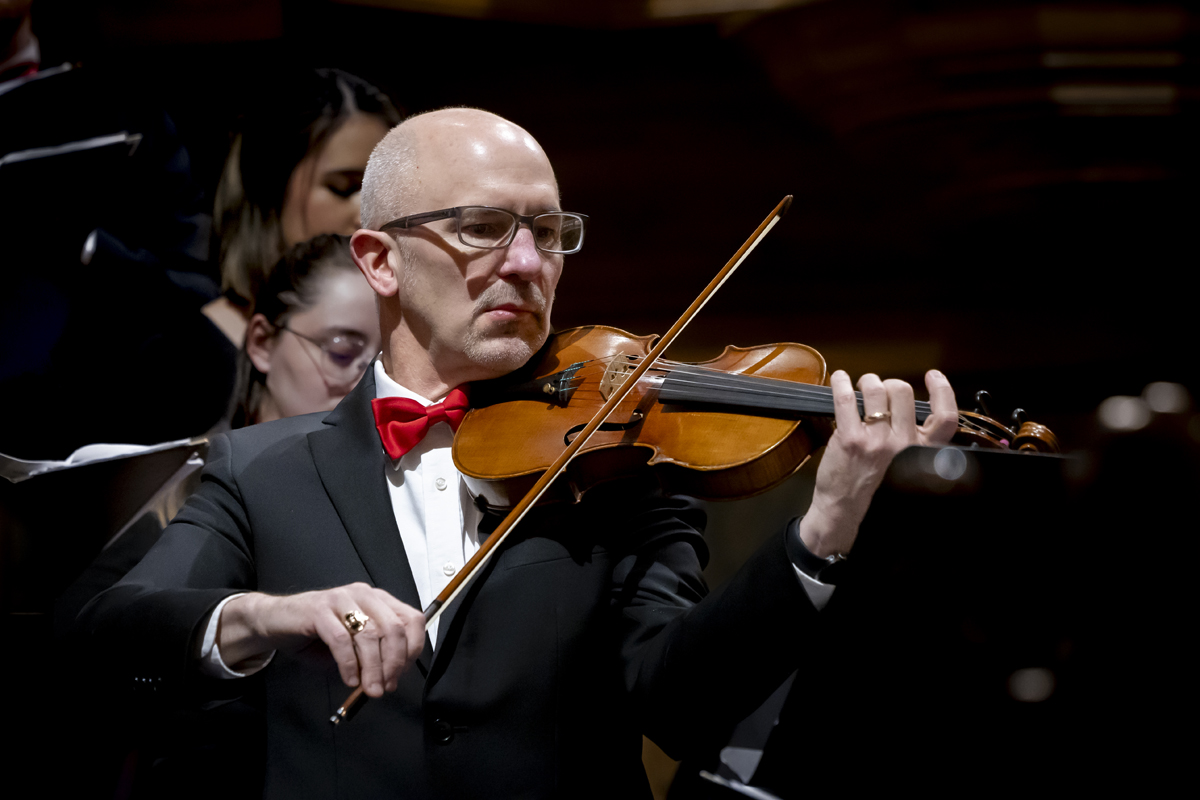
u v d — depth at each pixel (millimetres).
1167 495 3922
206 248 9344
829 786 4293
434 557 5453
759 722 4957
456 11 12727
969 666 4188
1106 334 15352
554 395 5797
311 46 10258
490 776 4922
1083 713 4008
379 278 5895
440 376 5824
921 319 15508
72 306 9125
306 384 9195
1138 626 3953
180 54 9688
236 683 5137
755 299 15633
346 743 4992
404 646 4312
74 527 8852
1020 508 4156
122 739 7828
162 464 9039
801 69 14312
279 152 9523
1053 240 15266
